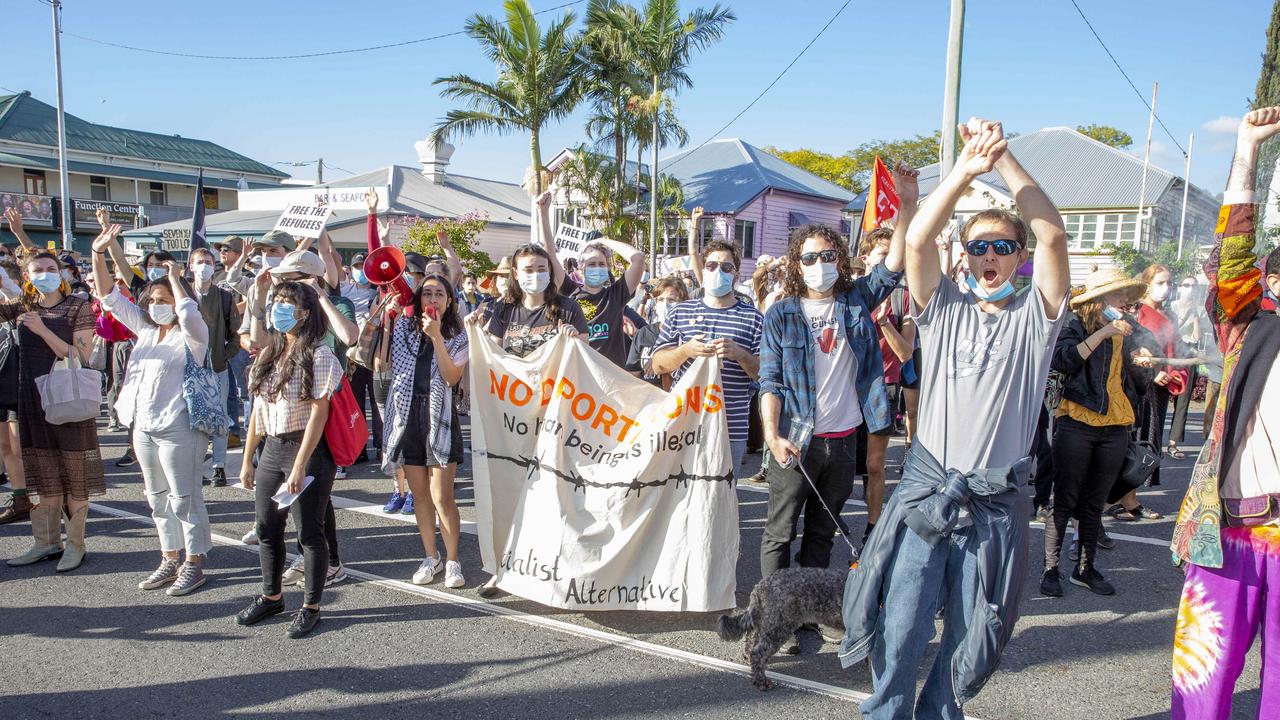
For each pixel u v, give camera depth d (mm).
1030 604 4809
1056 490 4910
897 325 6176
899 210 3982
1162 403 7656
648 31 24578
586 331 5348
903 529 2975
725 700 3678
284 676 3898
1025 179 2789
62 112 24812
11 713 3555
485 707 3621
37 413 5238
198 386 4852
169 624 4477
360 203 7238
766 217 32594
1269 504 2857
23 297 5980
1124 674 3939
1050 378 4926
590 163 25844
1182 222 21359
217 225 24953
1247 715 3633
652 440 4410
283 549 4555
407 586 5008
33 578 5129
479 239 27078
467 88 24156
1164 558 5578
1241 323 2969
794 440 3963
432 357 4906
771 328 4102
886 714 2988
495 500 4746
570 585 4406
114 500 6871
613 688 3783
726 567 4402
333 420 4352
